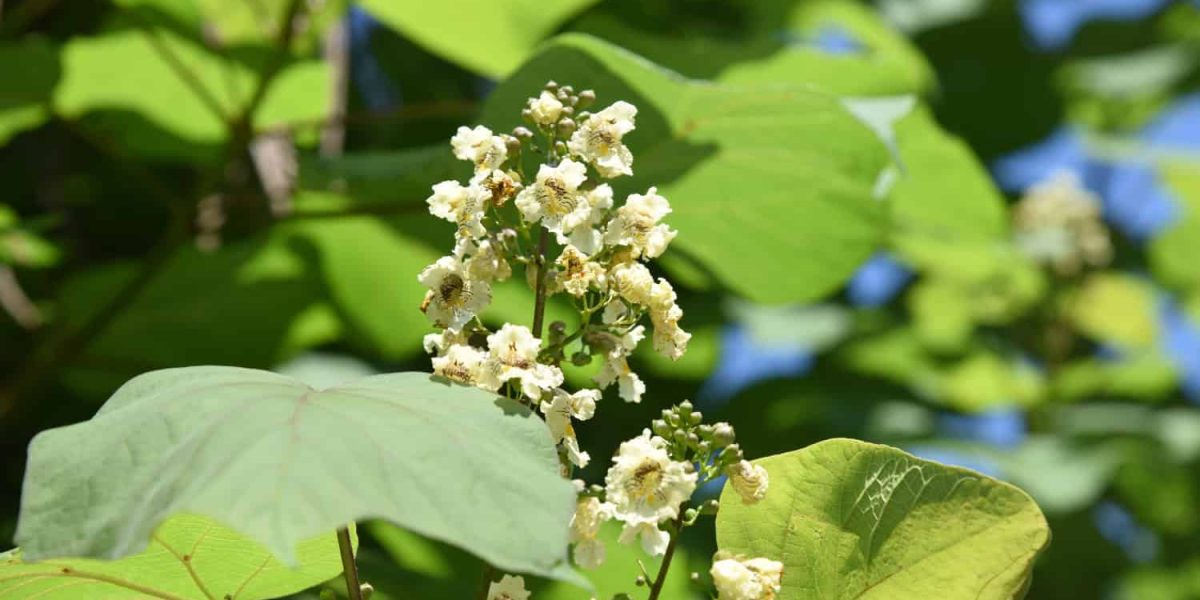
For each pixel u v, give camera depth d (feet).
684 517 3.56
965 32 11.97
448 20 6.12
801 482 3.75
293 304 7.21
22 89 6.00
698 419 3.58
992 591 3.72
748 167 4.72
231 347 7.30
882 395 10.57
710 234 5.14
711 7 9.09
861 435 9.64
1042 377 10.84
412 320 7.33
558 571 3.27
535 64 4.36
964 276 10.66
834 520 3.75
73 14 7.70
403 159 5.61
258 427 3.35
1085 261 10.66
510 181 3.58
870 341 10.55
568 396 3.53
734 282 5.46
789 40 9.03
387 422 3.38
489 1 5.96
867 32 8.48
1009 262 10.49
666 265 6.79
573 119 3.65
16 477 7.24
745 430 9.87
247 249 6.88
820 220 4.96
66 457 3.41
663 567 3.55
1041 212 10.60
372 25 8.77
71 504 3.36
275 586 3.79
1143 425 10.26
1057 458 9.87
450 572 5.94
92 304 6.92
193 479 3.30
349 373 7.68
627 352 3.58
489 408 3.45
